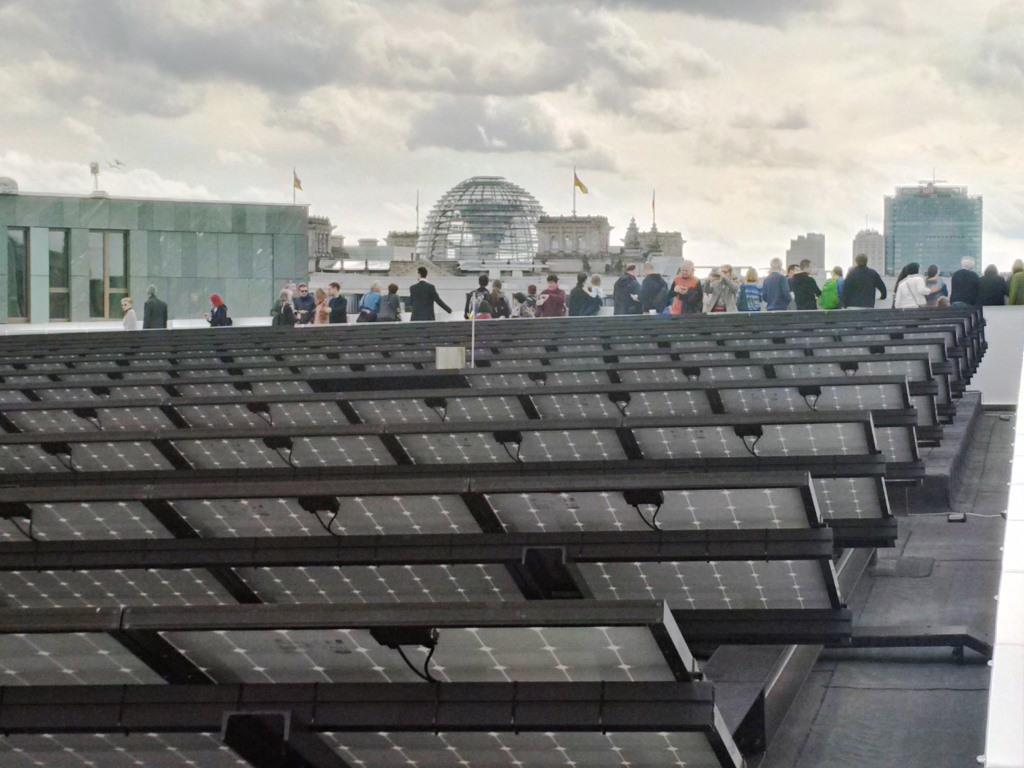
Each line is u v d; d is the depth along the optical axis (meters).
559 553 6.87
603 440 9.38
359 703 4.77
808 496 6.73
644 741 4.75
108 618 4.69
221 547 7.04
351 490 6.88
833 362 13.83
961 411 18.77
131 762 4.96
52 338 28.89
